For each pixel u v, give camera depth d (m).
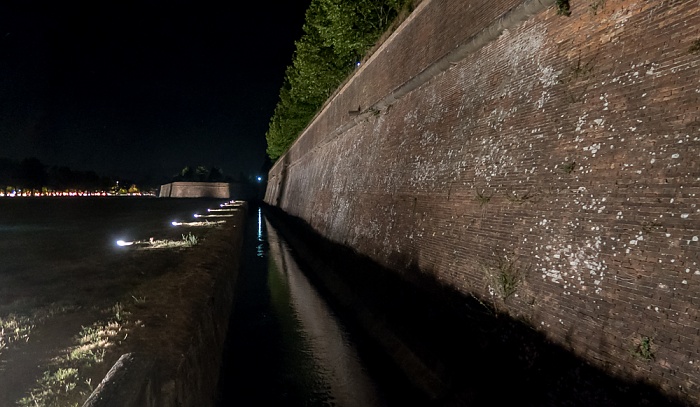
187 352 6.61
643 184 5.52
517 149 8.09
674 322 4.84
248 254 27.25
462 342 8.46
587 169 6.41
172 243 17.66
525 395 6.55
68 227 26.02
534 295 6.87
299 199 36.62
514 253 7.52
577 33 7.22
